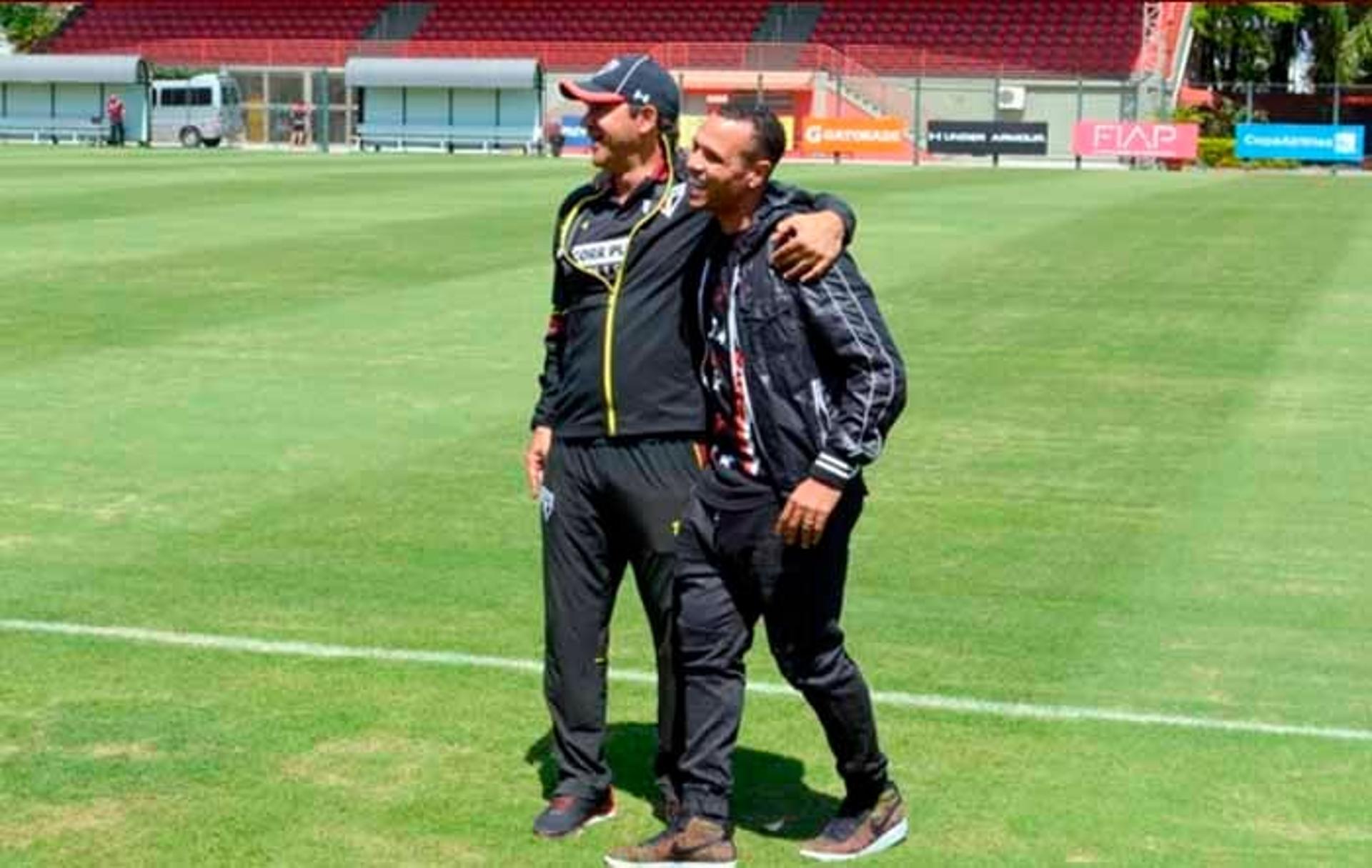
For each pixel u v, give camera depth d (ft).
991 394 41.29
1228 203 100.48
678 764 17.88
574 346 17.62
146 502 30.63
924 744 19.98
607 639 18.12
